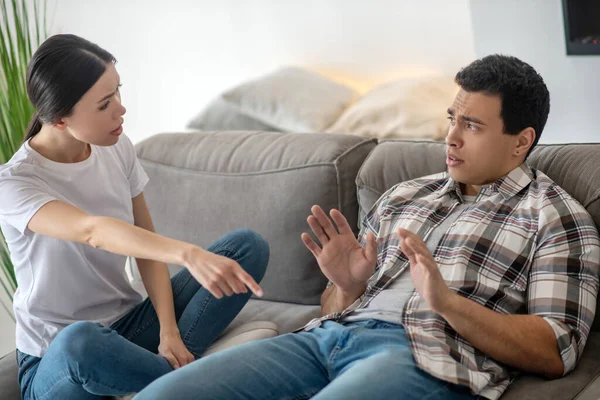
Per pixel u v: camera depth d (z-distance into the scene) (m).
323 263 1.45
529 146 1.48
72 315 1.61
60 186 1.57
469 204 1.52
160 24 3.48
